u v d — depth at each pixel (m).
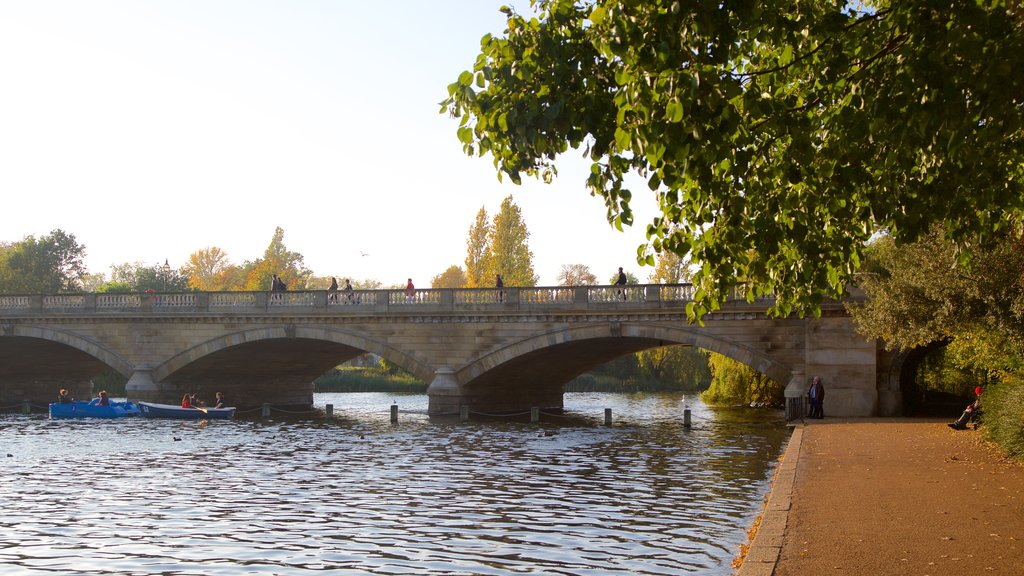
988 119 12.09
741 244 12.38
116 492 27.03
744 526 20.98
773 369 46.97
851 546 12.95
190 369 61.78
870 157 12.69
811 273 13.06
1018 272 28.69
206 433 47.22
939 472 21.16
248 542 19.84
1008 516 15.23
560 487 27.53
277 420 56.00
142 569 17.48
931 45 10.77
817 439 30.41
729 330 47.94
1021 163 14.67
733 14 11.16
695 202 11.80
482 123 11.44
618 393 92.50
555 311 51.69
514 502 24.83
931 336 32.56
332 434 46.22
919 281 31.25
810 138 12.20
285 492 26.91
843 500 17.09
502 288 53.22
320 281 162.75
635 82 10.02
